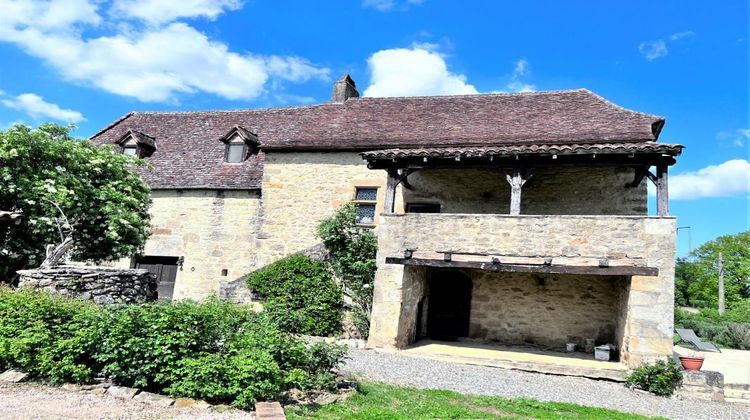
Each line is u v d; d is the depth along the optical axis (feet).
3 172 32.83
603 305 39.75
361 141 46.60
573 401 25.66
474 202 44.96
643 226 31.94
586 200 42.22
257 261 47.75
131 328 19.36
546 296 41.39
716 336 61.16
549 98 49.29
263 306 38.83
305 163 48.44
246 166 52.34
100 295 29.60
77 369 18.67
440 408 20.94
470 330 42.70
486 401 23.38
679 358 31.65
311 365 22.24
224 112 62.13
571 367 32.17
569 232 33.35
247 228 49.39
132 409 16.85
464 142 42.75
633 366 30.94
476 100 51.65
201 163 54.03
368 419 17.94
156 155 56.54
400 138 45.88
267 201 48.57
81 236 36.68
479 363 33.63
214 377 18.44
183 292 49.65
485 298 42.91
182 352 19.20
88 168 37.73
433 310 44.42
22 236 33.91
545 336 40.81
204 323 20.44
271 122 57.88
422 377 27.86
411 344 39.01
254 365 18.49
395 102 54.24
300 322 27.45
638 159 32.42
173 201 51.90
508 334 41.75
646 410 24.99
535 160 34.40
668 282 30.99
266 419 16.40
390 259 36.45
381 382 25.73
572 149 32.42
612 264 32.04
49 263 30.32
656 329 30.78
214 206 50.70
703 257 137.90
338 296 39.81
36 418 15.15
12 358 19.33
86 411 16.24
